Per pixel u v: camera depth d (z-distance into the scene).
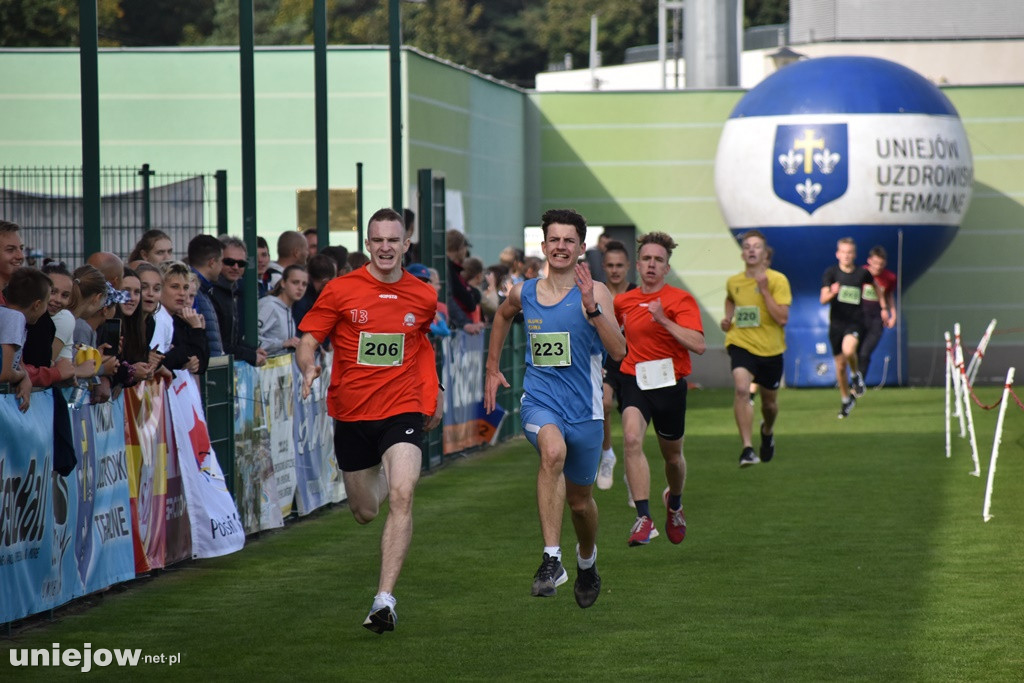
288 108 51.31
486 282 44.50
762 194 58.88
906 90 58.50
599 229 65.94
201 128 51.25
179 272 21.38
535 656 16.17
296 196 51.47
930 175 57.97
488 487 31.72
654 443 40.56
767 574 21.00
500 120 61.44
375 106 51.09
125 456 19.89
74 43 94.12
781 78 59.88
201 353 21.83
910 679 15.04
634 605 18.95
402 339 17.91
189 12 121.62
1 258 17.83
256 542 24.23
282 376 26.19
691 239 64.69
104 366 18.72
